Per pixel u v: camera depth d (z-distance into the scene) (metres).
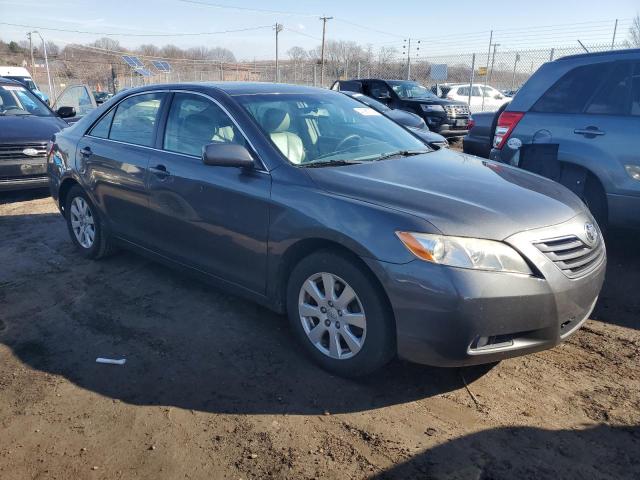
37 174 7.39
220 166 3.56
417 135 4.45
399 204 2.86
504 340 2.76
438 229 2.66
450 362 2.70
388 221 2.76
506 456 2.46
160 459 2.46
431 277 2.61
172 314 3.92
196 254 3.83
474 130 6.80
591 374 3.13
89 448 2.54
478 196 3.00
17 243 5.64
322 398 2.91
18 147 7.21
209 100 3.84
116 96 4.79
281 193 3.20
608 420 2.71
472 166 3.70
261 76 32.75
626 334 3.62
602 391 2.96
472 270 2.60
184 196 3.77
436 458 2.45
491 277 2.61
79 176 4.81
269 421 2.72
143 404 2.87
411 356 2.77
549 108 5.15
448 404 2.85
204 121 3.83
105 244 4.86
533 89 5.29
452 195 2.98
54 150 5.26
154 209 4.06
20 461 2.46
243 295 3.61
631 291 4.33
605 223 4.99
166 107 4.14
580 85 4.98
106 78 43.66
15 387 3.04
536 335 2.80
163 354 3.38
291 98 4.04
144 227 4.24
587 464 2.41
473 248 2.63
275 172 3.29
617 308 4.02
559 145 4.98
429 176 3.30
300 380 3.08
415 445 2.54
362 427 2.67
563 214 3.02
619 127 4.66
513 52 19.83
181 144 3.94
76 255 5.22
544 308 2.72
